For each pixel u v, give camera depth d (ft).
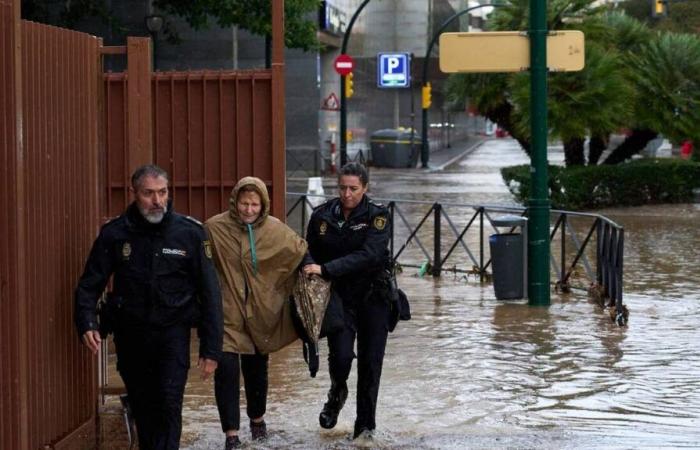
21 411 36.52
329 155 293.23
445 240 130.11
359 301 47.16
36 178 39.14
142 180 39.60
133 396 41.57
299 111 271.28
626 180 177.47
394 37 350.64
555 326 75.41
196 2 168.86
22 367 36.55
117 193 67.41
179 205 69.87
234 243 45.98
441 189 223.71
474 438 48.06
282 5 68.39
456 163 346.95
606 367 62.28
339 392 47.88
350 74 260.42
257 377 47.78
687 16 352.69
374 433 48.39
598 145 191.52
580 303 86.02
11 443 36.14
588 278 96.68
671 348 67.77
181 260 40.24
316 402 54.85
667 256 116.47
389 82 319.06
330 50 313.73
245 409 53.93
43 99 39.78
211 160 69.62
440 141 452.35
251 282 45.85
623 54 185.47
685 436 48.19
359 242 46.26
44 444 40.37
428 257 105.19
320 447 47.06
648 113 182.09
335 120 314.96
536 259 83.92
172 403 40.45
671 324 76.28
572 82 170.81
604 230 84.33
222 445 47.62
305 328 45.14
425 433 49.03
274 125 68.85
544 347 68.03
